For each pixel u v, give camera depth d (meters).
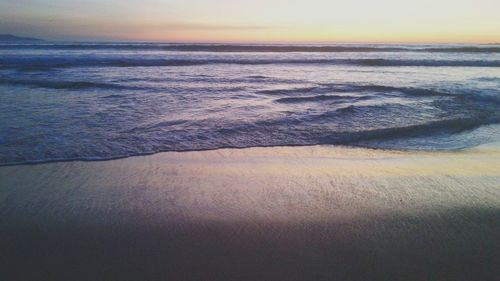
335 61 21.92
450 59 24.77
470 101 9.18
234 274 2.51
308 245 2.89
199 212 3.42
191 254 2.74
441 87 11.55
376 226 3.20
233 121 6.88
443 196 3.84
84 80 12.01
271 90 10.58
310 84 12.20
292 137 6.11
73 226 3.12
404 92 10.38
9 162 4.60
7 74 13.32
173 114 7.31
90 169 4.49
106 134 5.89
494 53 31.59
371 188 4.05
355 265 2.64
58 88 10.26
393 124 6.91
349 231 3.11
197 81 12.57
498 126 7.07
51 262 2.62
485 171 4.64
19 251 2.75
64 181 4.10
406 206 3.60
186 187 4.01
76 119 6.75
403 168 4.75
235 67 18.72
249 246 2.86
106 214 3.35
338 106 8.34
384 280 2.48
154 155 5.09
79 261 2.64
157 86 11.06
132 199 3.68
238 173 4.49
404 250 2.83
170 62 19.34
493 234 3.08
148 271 2.53
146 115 7.18
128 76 13.56
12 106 7.73
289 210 3.49
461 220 3.32
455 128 6.85
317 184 4.16
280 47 32.41
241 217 3.33
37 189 3.87
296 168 4.71
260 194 3.86
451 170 4.68
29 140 5.46
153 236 2.99
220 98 9.21
